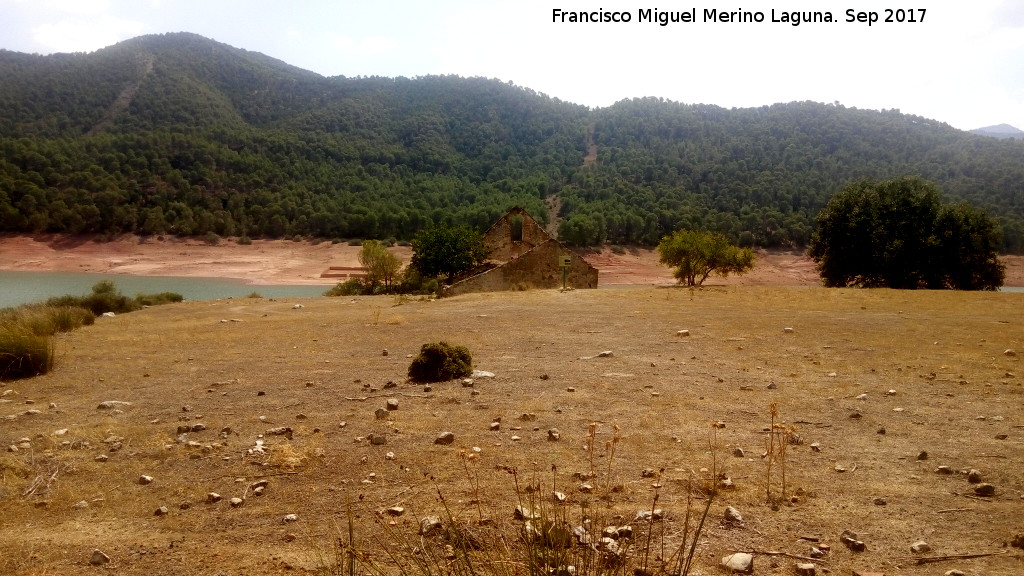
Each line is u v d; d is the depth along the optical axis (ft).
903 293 71.10
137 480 15.89
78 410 23.30
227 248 302.25
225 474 16.17
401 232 353.72
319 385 26.99
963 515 12.96
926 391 24.73
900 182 119.34
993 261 116.26
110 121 553.23
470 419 20.75
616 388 25.29
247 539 12.39
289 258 287.07
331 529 12.68
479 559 10.78
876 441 18.28
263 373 30.14
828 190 393.09
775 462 16.34
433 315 55.83
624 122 634.84
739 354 33.73
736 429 19.52
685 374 28.25
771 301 64.80
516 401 23.12
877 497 13.97
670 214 359.46
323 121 621.72
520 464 16.20
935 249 110.63
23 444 18.65
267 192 383.04
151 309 69.97
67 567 11.34
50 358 31.40
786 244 340.59
